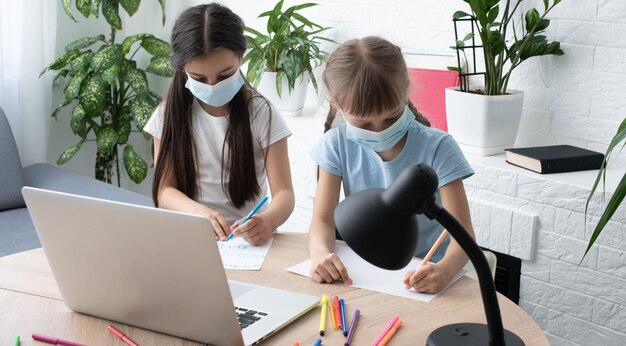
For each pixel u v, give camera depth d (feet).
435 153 5.62
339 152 5.88
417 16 9.47
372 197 3.51
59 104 11.67
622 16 7.77
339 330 4.23
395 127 5.20
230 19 6.19
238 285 4.79
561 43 8.29
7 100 10.75
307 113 10.50
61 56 10.89
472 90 8.55
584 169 7.92
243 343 3.99
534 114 8.64
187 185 6.76
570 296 7.70
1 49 10.46
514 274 8.21
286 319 4.29
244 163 6.64
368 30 10.00
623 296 7.30
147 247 3.92
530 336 4.20
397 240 3.46
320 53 10.38
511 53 8.22
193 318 4.04
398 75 4.98
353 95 4.88
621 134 5.80
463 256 5.09
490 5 7.91
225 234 5.79
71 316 4.46
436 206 3.51
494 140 8.34
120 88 11.18
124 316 4.32
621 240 7.23
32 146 10.79
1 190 9.29
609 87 7.98
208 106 6.75
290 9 9.97
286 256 5.41
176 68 6.34
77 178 9.59
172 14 12.06
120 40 11.92
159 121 6.89
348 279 4.91
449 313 4.48
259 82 10.03
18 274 5.06
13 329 4.27
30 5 10.43
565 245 7.61
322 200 5.83
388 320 4.37
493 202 8.07
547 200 7.63
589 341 7.65
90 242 4.10
